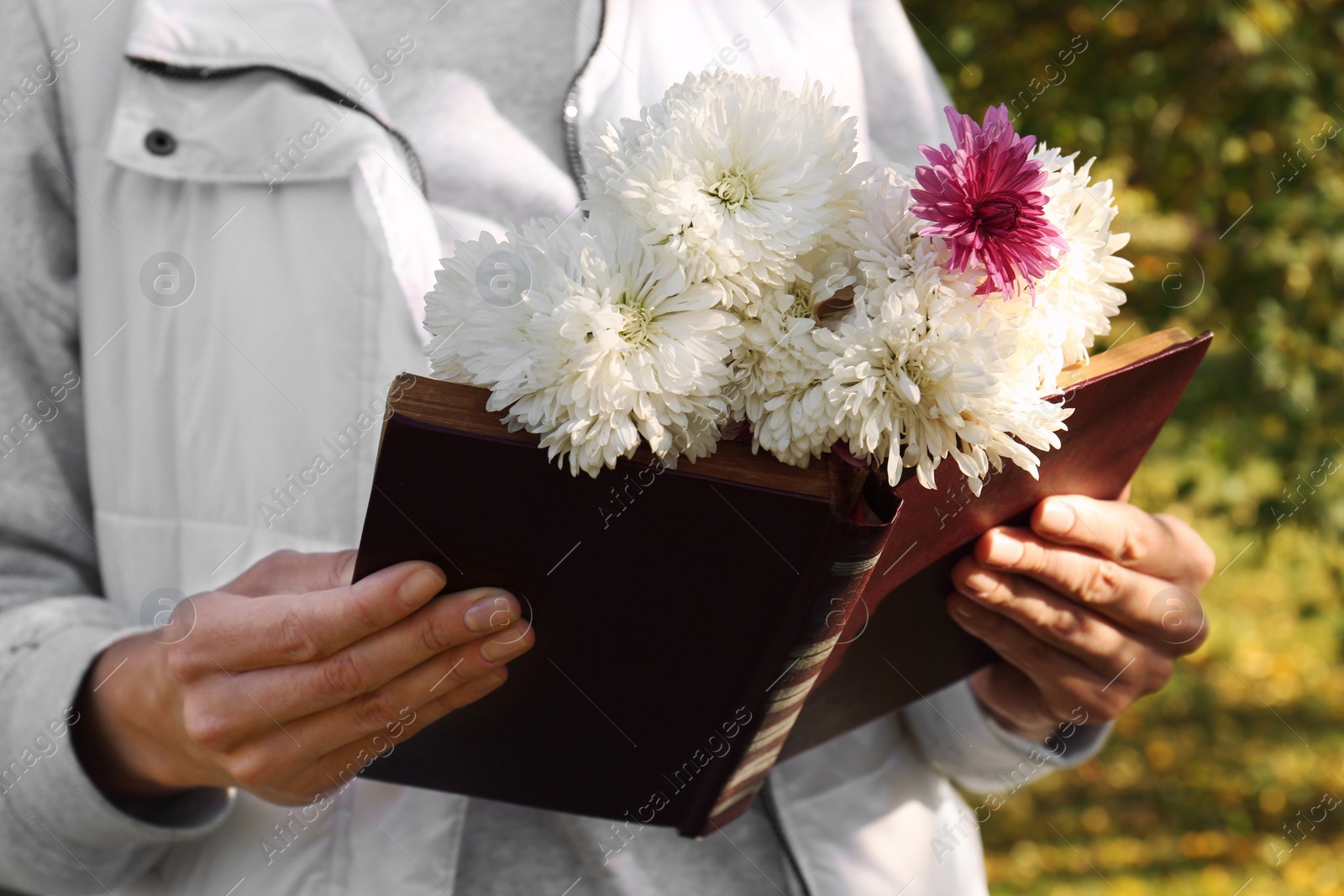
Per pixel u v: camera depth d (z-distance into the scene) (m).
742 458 0.80
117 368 0.97
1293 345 3.10
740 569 0.81
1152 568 0.93
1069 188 0.83
